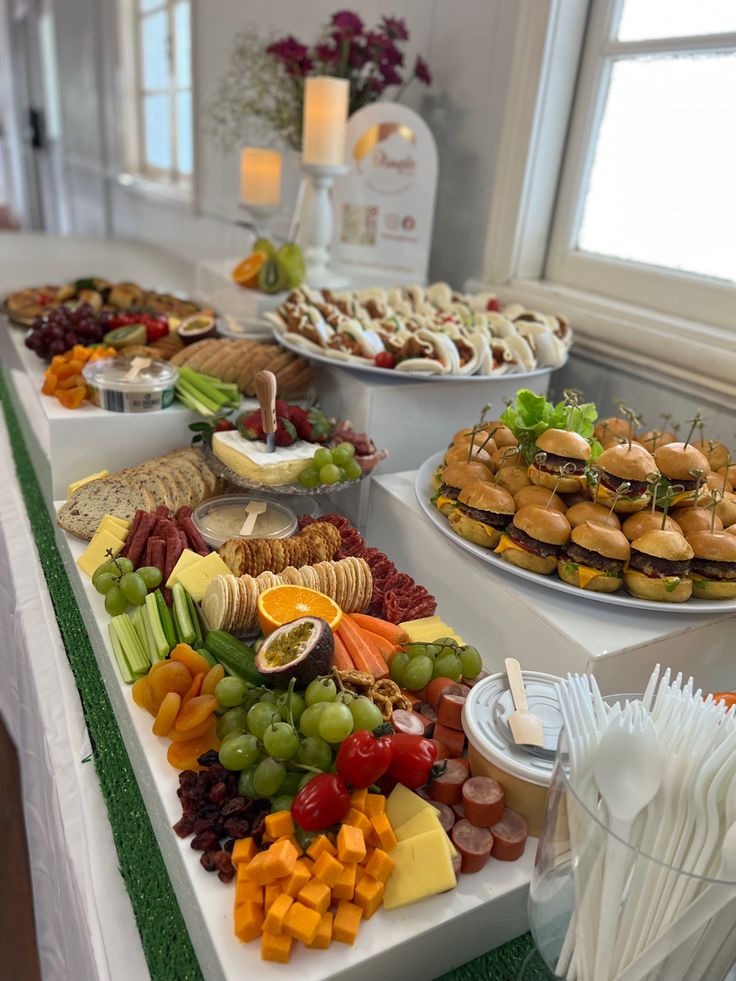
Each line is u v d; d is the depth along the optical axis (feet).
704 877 1.54
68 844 2.34
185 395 4.11
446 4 5.47
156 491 3.50
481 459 3.30
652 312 4.54
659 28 4.41
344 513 4.07
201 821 2.06
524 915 2.17
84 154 14.88
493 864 2.16
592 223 5.08
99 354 4.40
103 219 14.28
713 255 4.34
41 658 3.05
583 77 4.81
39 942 3.30
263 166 6.16
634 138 4.69
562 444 2.97
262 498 3.60
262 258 5.66
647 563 2.75
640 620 2.78
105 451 3.97
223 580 2.73
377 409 4.06
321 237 5.58
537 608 2.80
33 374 4.58
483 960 2.15
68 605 3.24
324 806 1.96
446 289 5.03
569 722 1.80
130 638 2.66
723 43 4.02
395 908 1.99
